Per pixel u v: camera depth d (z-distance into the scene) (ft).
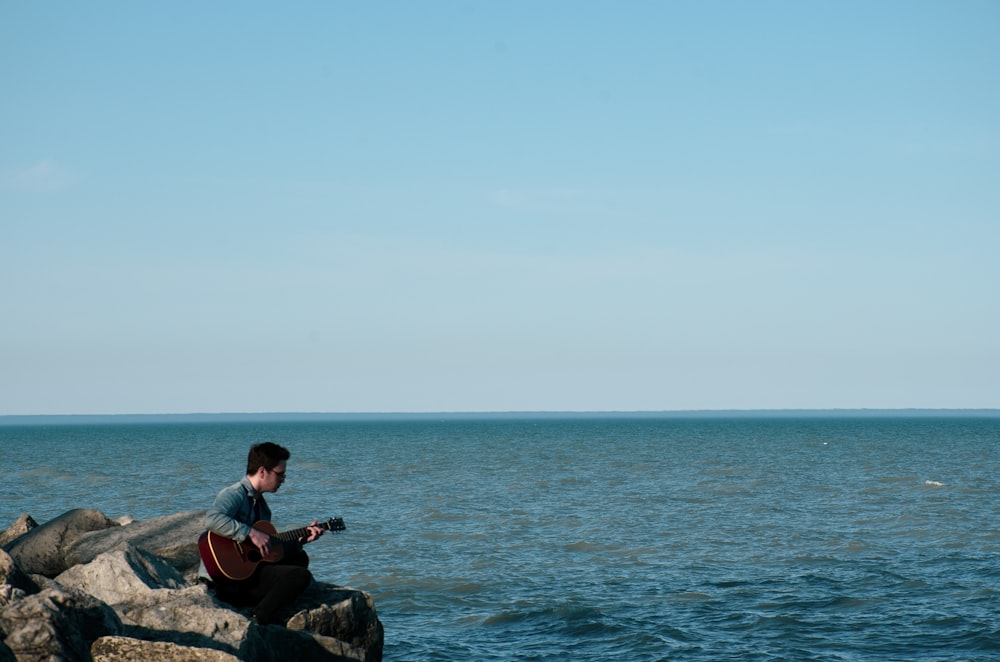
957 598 62.44
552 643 53.26
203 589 32.14
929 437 468.34
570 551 86.07
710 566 77.10
